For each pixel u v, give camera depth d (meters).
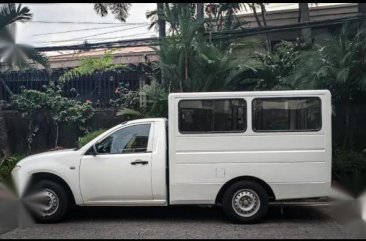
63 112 13.21
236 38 12.05
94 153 7.74
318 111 7.68
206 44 11.27
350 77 10.86
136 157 7.66
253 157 7.59
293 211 8.62
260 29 12.11
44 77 13.96
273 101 7.68
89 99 13.73
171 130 7.62
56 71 14.23
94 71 13.80
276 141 7.61
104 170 7.66
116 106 13.32
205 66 11.08
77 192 7.67
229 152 7.60
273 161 7.60
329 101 7.67
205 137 7.61
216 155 7.60
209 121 7.66
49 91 13.46
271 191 7.67
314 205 8.84
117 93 13.53
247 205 7.64
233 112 7.67
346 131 11.91
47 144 13.41
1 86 13.63
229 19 14.69
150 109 11.35
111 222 7.82
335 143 11.86
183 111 7.66
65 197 7.77
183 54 11.16
